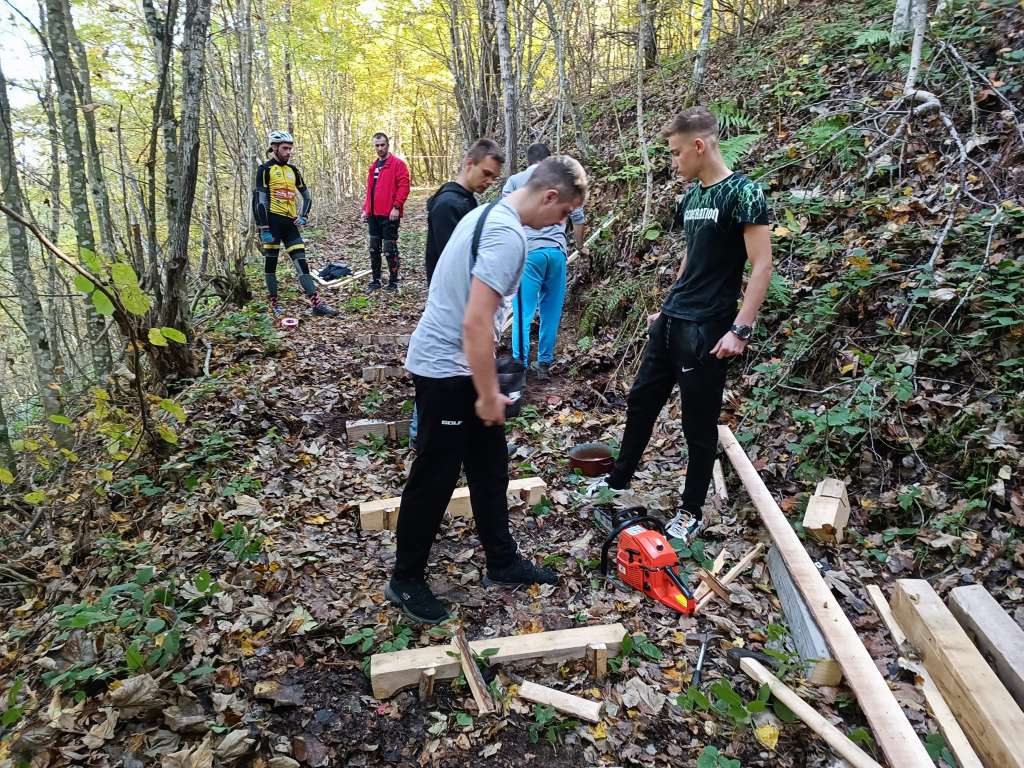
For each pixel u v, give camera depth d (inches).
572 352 215.3
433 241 146.2
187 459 146.3
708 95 281.1
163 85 178.2
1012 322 126.8
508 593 112.0
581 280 245.3
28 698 89.7
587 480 146.3
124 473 146.5
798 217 186.1
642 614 105.9
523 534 129.6
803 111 226.4
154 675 89.2
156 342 119.3
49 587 120.4
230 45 418.9
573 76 350.3
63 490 153.6
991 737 76.3
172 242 185.9
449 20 470.3
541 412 182.4
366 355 223.6
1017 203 150.9
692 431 119.0
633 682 92.3
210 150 341.4
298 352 225.0
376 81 798.5
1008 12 202.5
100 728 81.6
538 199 89.4
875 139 190.9
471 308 82.5
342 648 98.9
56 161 271.7
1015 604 99.8
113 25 320.5
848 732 84.9
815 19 296.8
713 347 113.8
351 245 471.8
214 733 81.6
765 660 95.4
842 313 156.5
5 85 192.9
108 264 113.3
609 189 264.7
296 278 344.5
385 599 108.7
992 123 174.1
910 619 96.3
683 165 111.6
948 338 137.5
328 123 764.0
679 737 85.0
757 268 105.6
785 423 147.9
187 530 126.1
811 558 115.0
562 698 88.7
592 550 122.7
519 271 85.7
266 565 115.1
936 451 126.3
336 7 558.3
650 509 132.6
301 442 164.1
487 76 442.3
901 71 211.0
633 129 298.0
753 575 115.7
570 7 329.4
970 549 108.5
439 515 99.8
